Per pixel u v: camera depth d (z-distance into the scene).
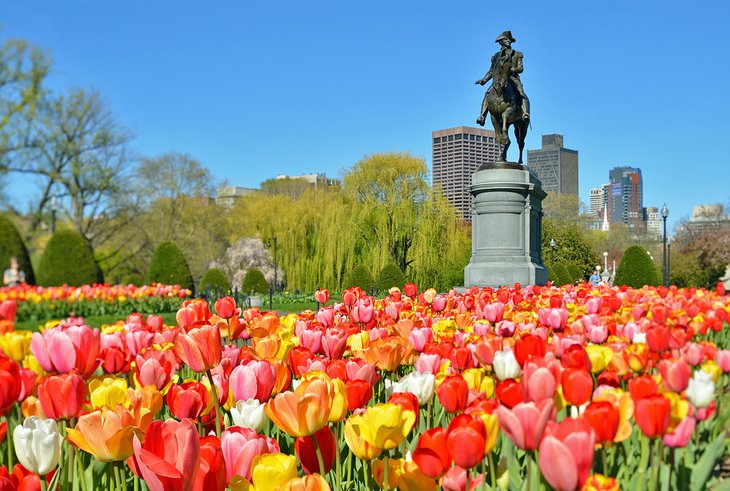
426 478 2.01
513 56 18.58
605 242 85.19
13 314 5.99
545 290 10.05
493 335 3.92
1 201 34.22
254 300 26.36
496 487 2.42
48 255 26.78
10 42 33.44
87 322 18.86
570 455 1.61
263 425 2.61
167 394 2.94
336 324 5.12
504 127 18.86
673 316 6.15
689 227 64.00
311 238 42.06
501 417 1.92
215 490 1.60
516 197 18.30
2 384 2.62
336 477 2.47
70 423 2.72
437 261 36.72
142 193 38.66
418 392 2.87
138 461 1.61
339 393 2.28
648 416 2.24
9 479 1.83
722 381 5.32
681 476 2.76
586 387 2.43
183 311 4.04
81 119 35.06
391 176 37.34
